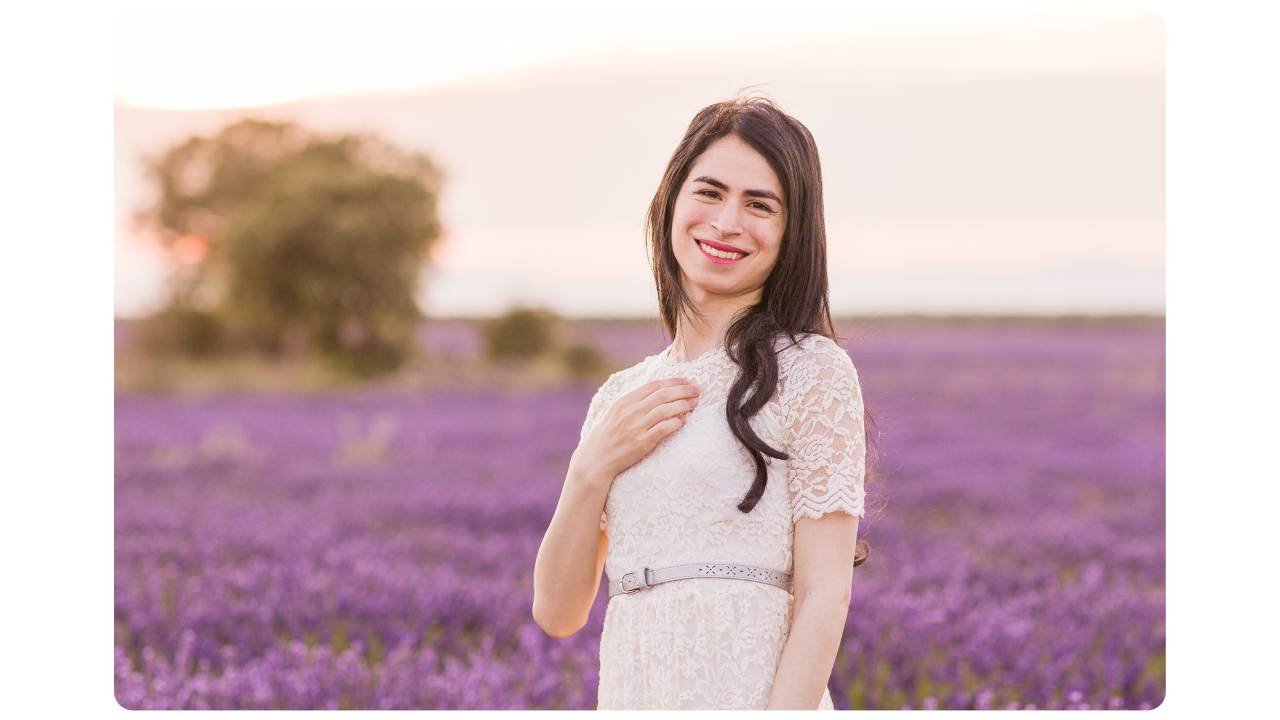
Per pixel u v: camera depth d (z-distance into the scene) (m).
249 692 3.80
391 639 4.65
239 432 14.67
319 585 5.52
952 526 7.82
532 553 6.60
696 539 1.87
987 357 26.67
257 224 26.41
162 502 8.83
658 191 2.11
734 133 1.96
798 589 1.83
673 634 1.86
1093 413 16.67
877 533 7.26
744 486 1.86
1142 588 5.60
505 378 25.20
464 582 5.67
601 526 2.13
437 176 29.31
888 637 4.61
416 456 12.06
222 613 4.91
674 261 2.08
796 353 1.89
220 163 32.94
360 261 26.39
